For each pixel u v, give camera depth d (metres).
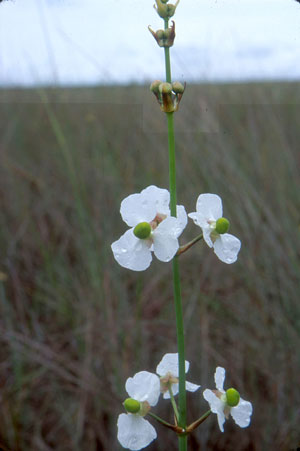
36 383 0.57
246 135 0.76
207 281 0.66
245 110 0.81
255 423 0.54
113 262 0.67
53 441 0.54
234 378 0.56
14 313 0.64
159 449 0.54
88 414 0.55
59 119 0.85
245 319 0.60
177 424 0.36
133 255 0.35
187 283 0.66
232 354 0.58
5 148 0.85
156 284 0.65
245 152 0.76
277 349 0.58
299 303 0.58
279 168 0.71
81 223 0.67
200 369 0.57
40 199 0.79
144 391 0.36
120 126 0.89
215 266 0.66
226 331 0.62
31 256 0.72
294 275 0.60
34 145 0.90
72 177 0.68
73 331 0.61
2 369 0.58
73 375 0.59
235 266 0.65
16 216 0.78
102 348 0.59
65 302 0.64
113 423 0.54
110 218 0.71
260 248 0.63
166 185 0.73
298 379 0.55
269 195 0.69
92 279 0.63
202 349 0.57
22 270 0.71
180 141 0.75
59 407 0.55
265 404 0.55
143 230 0.35
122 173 0.78
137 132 0.84
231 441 0.54
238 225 0.65
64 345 0.62
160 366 0.38
